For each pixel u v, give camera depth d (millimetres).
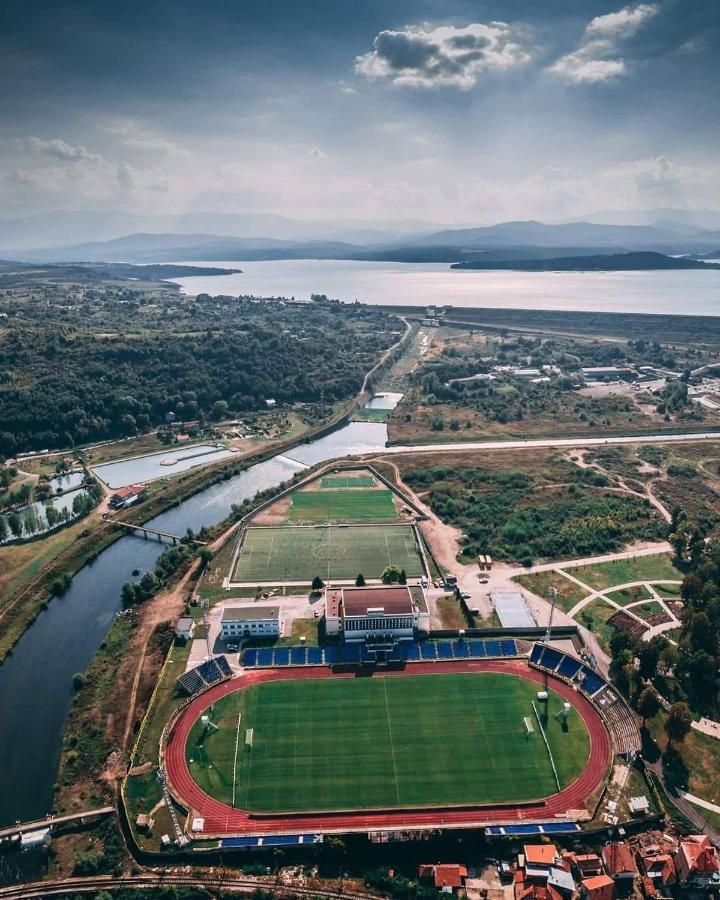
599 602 197750
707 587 188250
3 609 199375
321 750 144000
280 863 121938
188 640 180250
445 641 179000
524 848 121625
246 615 180750
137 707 157250
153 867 120625
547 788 135500
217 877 118562
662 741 147875
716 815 130500
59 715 158875
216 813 129875
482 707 156375
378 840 123938
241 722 151750
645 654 160125
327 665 170000
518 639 180500
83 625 195500
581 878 117188
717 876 116625
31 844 124875
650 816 129250
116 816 130250
